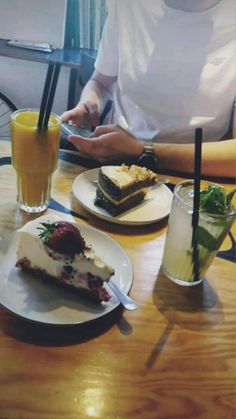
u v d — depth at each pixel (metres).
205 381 0.56
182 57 1.30
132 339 0.60
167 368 0.56
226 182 1.07
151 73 1.34
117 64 1.43
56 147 0.81
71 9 1.88
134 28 1.32
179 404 0.52
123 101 1.42
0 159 0.99
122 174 0.87
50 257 0.63
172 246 0.70
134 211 0.89
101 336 0.59
